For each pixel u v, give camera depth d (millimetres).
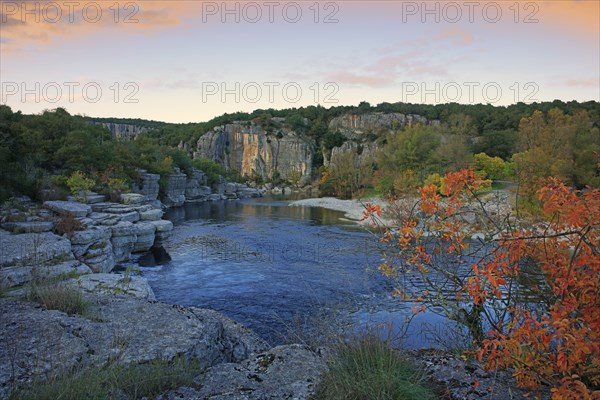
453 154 62906
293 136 163500
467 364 4789
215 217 50969
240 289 18391
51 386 3896
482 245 4930
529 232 4434
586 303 3785
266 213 56688
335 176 100125
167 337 6195
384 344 4785
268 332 13141
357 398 3885
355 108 181125
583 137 48469
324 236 34281
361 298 15586
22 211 25453
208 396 4348
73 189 35344
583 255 3719
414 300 5359
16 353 5109
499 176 56688
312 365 5137
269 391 4430
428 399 3898
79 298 7500
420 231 5156
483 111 121562
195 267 22953
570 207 3941
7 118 42500
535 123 58062
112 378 4316
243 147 161500
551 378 3695
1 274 12891
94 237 21578
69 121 49094
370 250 25891
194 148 162500
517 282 4762
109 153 51469
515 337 3568
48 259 16375
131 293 12742
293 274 20922
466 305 6785
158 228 29531
